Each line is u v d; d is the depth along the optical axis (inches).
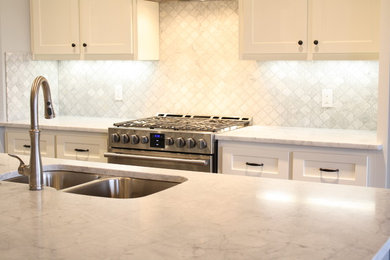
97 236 62.2
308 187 86.9
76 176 106.1
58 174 107.5
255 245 59.3
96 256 56.1
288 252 57.2
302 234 63.1
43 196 80.8
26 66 186.2
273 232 63.7
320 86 162.7
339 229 65.1
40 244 59.7
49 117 85.0
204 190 84.4
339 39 143.4
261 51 153.5
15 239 61.5
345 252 57.4
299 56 149.3
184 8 177.5
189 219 68.7
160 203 76.5
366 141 134.3
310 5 145.9
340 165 134.9
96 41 174.1
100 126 166.9
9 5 177.9
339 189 85.6
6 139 179.3
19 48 182.5
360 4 139.9
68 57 179.6
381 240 61.3
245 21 154.3
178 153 151.1
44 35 182.1
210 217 69.7
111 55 173.2
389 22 128.0
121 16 169.9
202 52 176.7
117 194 100.2
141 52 171.6
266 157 142.9
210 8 173.9
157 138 152.8
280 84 167.6
